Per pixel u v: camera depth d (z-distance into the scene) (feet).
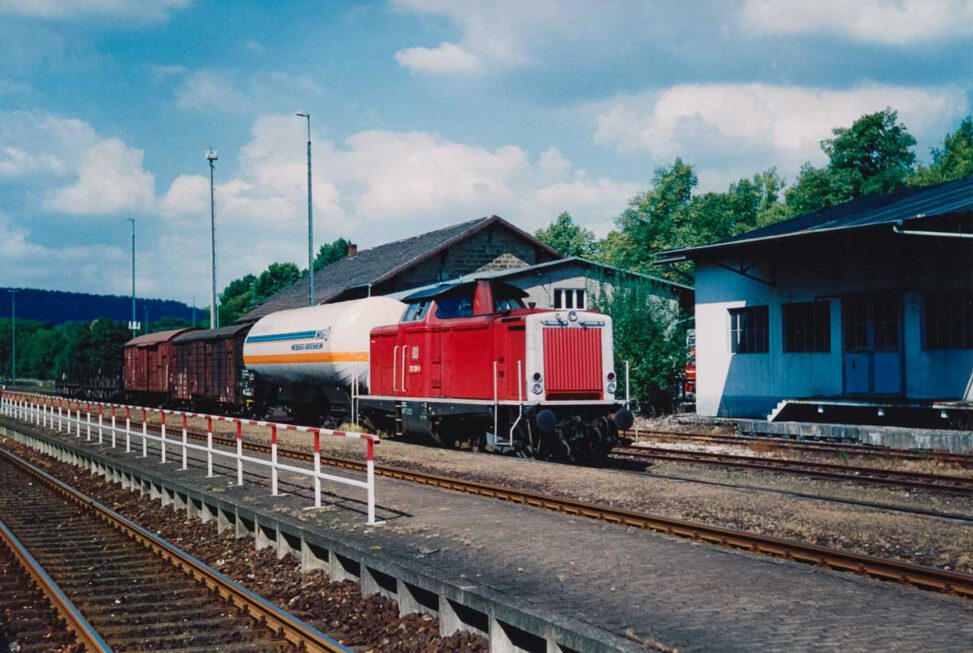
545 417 57.11
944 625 22.61
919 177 220.02
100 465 70.69
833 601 24.94
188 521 48.42
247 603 30.60
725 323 93.71
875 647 20.83
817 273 82.89
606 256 235.20
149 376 147.74
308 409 98.37
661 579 27.55
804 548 31.71
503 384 61.87
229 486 49.57
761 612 23.86
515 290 68.44
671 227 234.79
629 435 81.97
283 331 96.48
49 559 40.52
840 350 80.94
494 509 40.96
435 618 27.86
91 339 300.81
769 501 42.68
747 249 86.07
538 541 33.42
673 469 59.26
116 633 28.48
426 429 70.28
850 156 207.31
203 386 123.03
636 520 38.24
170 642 27.32
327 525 36.68
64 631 29.37
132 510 54.34
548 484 49.11
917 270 73.97
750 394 90.48
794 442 71.87
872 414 77.41
